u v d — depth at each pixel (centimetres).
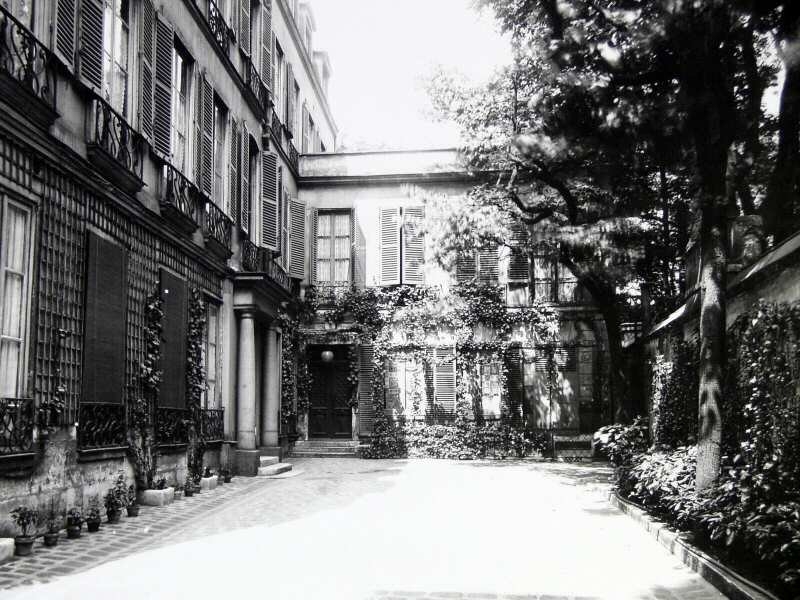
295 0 2448
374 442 2186
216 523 919
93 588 577
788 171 1013
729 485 718
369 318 2262
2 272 743
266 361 1877
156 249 1159
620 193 1473
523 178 1586
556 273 2214
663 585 618
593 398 2164
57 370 832
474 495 1243
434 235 1650
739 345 912
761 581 580
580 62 1007
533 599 571
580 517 999
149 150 1129
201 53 1409
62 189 859
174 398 1209
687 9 816
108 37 1023
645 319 1717
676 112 968
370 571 654
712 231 830
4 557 669
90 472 912
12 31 726
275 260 2031
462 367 2216
